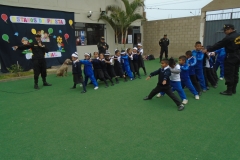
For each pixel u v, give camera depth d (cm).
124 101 491
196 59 536
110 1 1277
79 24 1145
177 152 273
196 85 527
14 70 801
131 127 349
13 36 882
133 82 696
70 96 544
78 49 1145
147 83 675
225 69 518
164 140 304
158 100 493
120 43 1384
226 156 262
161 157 262
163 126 350
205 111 416
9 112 434
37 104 484
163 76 439
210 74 590
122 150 280
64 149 287
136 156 266
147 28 1545
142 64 800
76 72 584
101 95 546
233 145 287
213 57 619
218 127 343
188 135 317
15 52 891
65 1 1059
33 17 942
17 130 349
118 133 329
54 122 378
